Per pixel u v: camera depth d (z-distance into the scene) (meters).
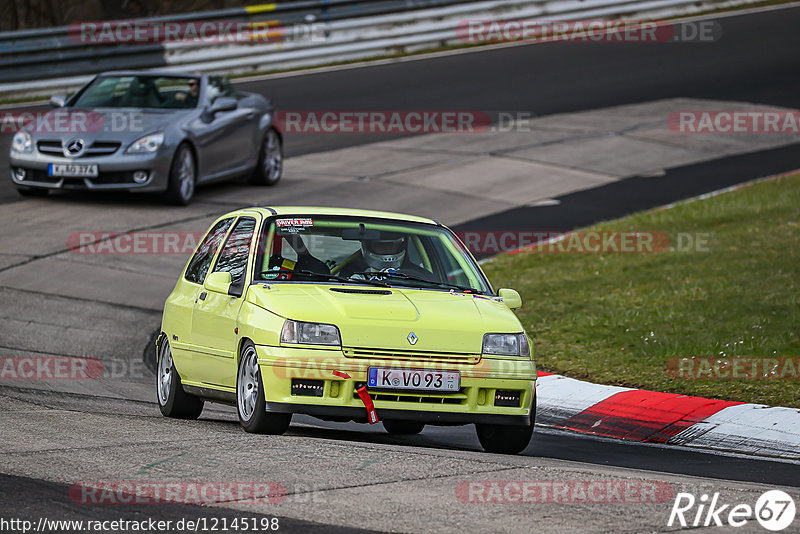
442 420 25.50
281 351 25.17
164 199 62.34
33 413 28.22
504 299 28.72
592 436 31.30
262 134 68.56
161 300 47.62
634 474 23.36
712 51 110.25
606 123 86.06
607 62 106.50
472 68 104.19
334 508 18.88
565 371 37.59
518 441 27.03
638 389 34.78
